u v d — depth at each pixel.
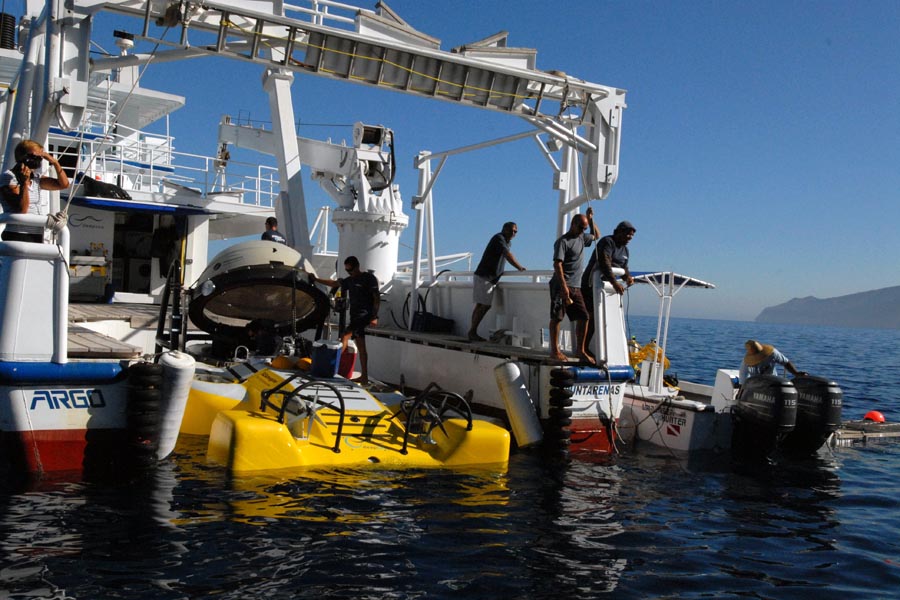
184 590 5.11
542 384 10.61
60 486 7.32
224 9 10.04
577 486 8.57
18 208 7.55
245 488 7.52
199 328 11.97
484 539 6.51
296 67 10.76
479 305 12.77
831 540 7.08
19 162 7.53
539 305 12.67
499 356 11.26
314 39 10.74
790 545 6.87
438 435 9.48
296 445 8.48
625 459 10.27
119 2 9.62
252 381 10.09
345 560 5.82
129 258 17.92
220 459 8.30
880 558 6.59
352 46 10.90
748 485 9.11
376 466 8.62
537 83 12.12
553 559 6.14
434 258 16.39
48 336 7.58
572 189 13.86
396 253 16.75
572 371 10.23
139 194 17.25
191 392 9.72
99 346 8.15
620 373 10.77
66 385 7.72
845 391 22.25
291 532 6.36
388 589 5.33
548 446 10.23
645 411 11.80
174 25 9.85
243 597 5.05
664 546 6.65
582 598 5.38
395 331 14.43
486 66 11.43
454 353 12.38
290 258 11.67
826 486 9.27
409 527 6.70
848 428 12.80
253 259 11.36
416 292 15.37
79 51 9.15
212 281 11.06
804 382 11.29
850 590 5.81
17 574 5.23
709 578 5.93
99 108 18.86
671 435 11.27
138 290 17.88
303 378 9.64
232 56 10.54
